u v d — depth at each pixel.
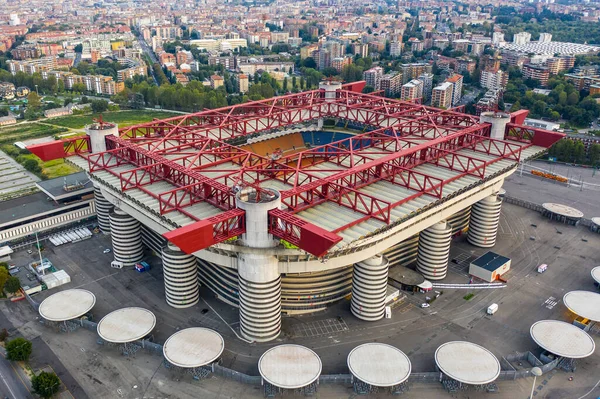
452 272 177.25
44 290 164.62
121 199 163.12
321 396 121.94
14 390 123.94
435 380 126.94
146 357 134.50
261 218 125.88
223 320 150.25
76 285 167.62
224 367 130.75
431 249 168.25
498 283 170.50
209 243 121.25
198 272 168.00
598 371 131.12
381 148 192.88
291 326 147.88
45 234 199.62
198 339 132.88
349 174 148.50
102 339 138.62
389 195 152.88
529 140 198.62
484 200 187.75
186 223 136.00
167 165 156.00
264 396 122.19
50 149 180.38
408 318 151.62
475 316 153.12
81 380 126.56
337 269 151.75
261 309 136.75
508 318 152.38
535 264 183.00
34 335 143.00
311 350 129.88
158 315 152.00
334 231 129.75
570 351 130.38
